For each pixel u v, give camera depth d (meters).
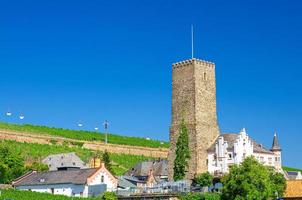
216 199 117.00
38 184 144.62
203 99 151.12
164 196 122.69
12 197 118.81
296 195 115.94
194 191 129.25
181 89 153.50
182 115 152.00
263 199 105.50
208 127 150.12
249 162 108.56
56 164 172.12
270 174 116.12
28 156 190.25
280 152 154.38
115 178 144.75
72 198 123.00
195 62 151.38
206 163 146.75
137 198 123.88
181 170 144.88
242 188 105.00
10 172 163.00
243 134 143.75
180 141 146.75
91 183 137.88
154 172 178.00
